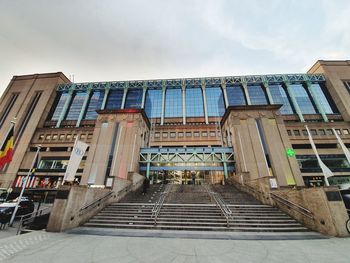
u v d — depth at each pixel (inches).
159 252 239.8
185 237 319.9
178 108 2046.0
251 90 2107.5
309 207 394.9
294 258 221.0
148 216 444.5
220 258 220.1
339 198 357.7
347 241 298.8
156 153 1221.7
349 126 1604.3
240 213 459.5
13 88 2165.4
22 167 1638.8
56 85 2185.0
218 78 2198.6
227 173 1110.4
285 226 394.6
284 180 989.8
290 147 1082.7
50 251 235.6
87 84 2239.2
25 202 596.7
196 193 686.5
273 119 1176.2
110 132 1240.2
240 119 1184.2
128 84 2235.5
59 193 383.2
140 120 1295.5
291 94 2004.2
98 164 1139.3
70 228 374.9
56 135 1793.8
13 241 277.0
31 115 1943.9
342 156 1491.1
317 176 1424.7
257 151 1067.9
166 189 784.3
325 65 2057.1
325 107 1877.5
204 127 1678.2
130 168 1100.5
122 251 241.3
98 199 476.4
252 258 220.7
